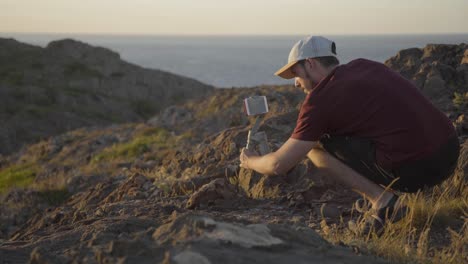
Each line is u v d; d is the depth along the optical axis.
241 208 5.21
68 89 58.53
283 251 2.79
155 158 15.55
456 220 4.41
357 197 5.16
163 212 4.91
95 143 22.53
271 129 7.70
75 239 3.56
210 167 6.71
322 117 3.76
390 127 3.70
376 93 3.71
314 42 3.91
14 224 11.69
